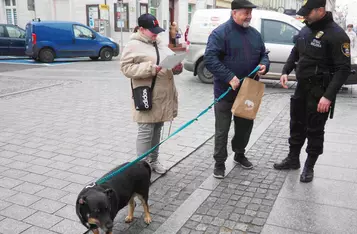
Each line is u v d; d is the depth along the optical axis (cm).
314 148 428
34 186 421
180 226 346
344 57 387
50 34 1667
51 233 334
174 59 382
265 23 1011
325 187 422
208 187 425
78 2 2295
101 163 490
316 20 398
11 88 999
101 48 1783
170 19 2716
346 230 338
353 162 493
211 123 684
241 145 471
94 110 770
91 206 271
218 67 410
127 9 2244
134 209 376
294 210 373
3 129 630
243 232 337
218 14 1074
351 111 773
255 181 441
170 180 445
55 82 1106
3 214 362
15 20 2438
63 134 607
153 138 447
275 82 1148
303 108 444
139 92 406
